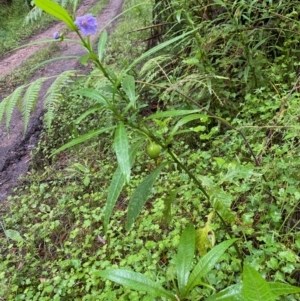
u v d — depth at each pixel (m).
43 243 2.79
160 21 3.94
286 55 2.97
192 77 2.54
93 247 2.58
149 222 2.47
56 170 3.53
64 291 2.29
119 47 5.40
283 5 2.88
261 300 0.81
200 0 3.16
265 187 2.19
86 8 8.24
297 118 2.28
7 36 9.27
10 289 2.42
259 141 2.55
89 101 3.86
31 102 1.63
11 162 3.92
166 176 2.78
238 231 2.01
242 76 2.99
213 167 2.53
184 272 1.16
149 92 3.45
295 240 1.96
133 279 1.13
